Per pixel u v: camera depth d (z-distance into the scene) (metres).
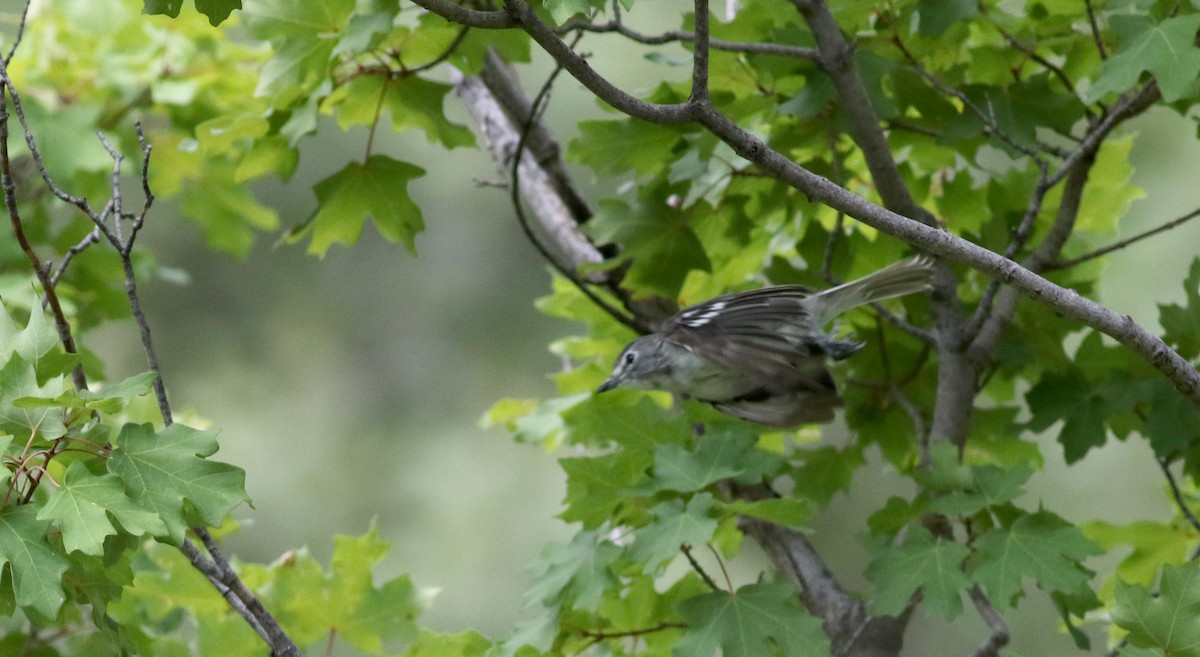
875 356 9.77
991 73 9.16
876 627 8.35
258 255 22.77
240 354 22.47
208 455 6.14
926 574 7.41
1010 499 7.65
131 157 12.70
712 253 9.86
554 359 22.97
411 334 22.97
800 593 8.70
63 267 6.64
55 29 12.03
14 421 6.02
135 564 9.47
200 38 12.24
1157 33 7.41
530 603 7.70
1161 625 6.55
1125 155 10.21
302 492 21.81
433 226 23.20
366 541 9.06
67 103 12.04
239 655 8.86
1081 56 9.20
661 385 7.50
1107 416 8.85
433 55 8.62
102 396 5.98
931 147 9.76
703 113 5.93
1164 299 17.72
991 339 8.74
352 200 8.99
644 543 7.31
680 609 7.41
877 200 10.30
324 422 22.23
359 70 8.59
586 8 5.61
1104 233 10.45
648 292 9.14
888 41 8.80
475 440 22.30
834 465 9.92
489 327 23.03
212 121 8.84
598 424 8.72
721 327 7.27
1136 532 9.32
